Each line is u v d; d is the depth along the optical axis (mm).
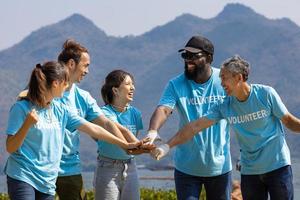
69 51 7492
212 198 7844
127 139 7738
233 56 7180
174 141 7531
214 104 7566
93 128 7066
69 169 7504
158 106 7820
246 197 7355
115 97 8062
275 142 7160
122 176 7918
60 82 6512
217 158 7723
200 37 7785
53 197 6656
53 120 6625
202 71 7750
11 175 6449
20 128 6293
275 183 7172
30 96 6500
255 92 7113
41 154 6500
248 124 7168
